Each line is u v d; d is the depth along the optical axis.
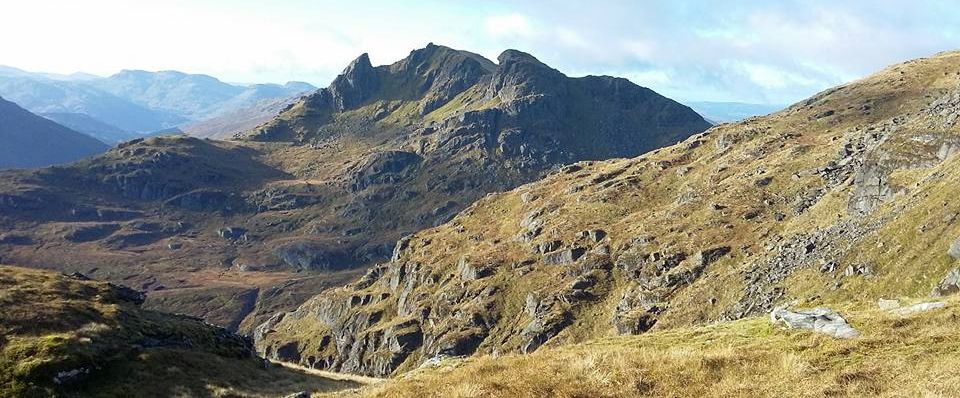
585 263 159.12
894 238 75.81
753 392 18.25
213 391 40.84
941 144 90.19
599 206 194.00
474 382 22.17
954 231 65.12
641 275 139.50
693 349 24.64
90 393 35.91
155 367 41.06
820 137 172.75
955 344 19.16
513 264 182.75
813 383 18.23
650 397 19.03
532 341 139.75
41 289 46.88
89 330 41.44
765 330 26.77
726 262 120.56
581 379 20.98
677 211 159.62
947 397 15.48
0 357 35.81
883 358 19.27
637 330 116.62
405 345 175.00
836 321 24.11
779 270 96.75
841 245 87.00
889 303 28.03
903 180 89.19
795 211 124.75
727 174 171.00
